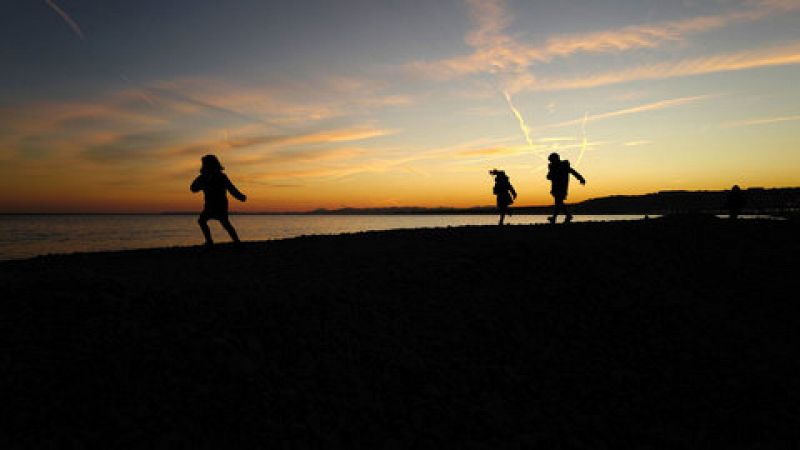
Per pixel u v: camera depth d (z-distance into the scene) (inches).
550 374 270.5
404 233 569.9
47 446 173.2
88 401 196.1
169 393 206.4
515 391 251.4
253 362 232.8
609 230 546.9
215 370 223.0
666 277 422.0
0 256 1492.4
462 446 209.3
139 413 194.2
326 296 306.8
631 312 351.6
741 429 244.7
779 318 370.0
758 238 546.3
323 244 494.0
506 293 354.0
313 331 266.4
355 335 270.8
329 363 243.1
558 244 465.7
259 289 307.3
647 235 531.5
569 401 251.8
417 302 323.0
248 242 517.3
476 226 616.4
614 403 255.3
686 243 513.3
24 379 200.4
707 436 237.3
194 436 187.9
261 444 190.5
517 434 221.9
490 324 307.7
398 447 202.2
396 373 246.7
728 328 345.4
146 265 377.7
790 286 418.6
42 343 224.2
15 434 175.6
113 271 346.3
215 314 265.7
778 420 253.3
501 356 278.5
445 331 293.1
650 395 265.6
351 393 227.1
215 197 431.2
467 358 270.7
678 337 327.3
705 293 401.1
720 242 525.0
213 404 204.8
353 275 358.3
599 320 335.6
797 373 297.9
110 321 247.6
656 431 237.1
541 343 298.4
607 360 291.7
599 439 228.1
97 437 180.9
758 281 429.4
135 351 226.7
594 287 381.7
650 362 295.9
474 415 229.0
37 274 312.0
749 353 316.8
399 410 223.5
